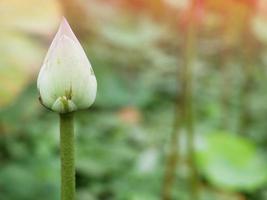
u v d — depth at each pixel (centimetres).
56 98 94
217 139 240
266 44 346
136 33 392
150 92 387
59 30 94
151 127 332
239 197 258
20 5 217
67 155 96
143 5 440
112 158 286
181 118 216
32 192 235
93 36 409
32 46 217
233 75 398
